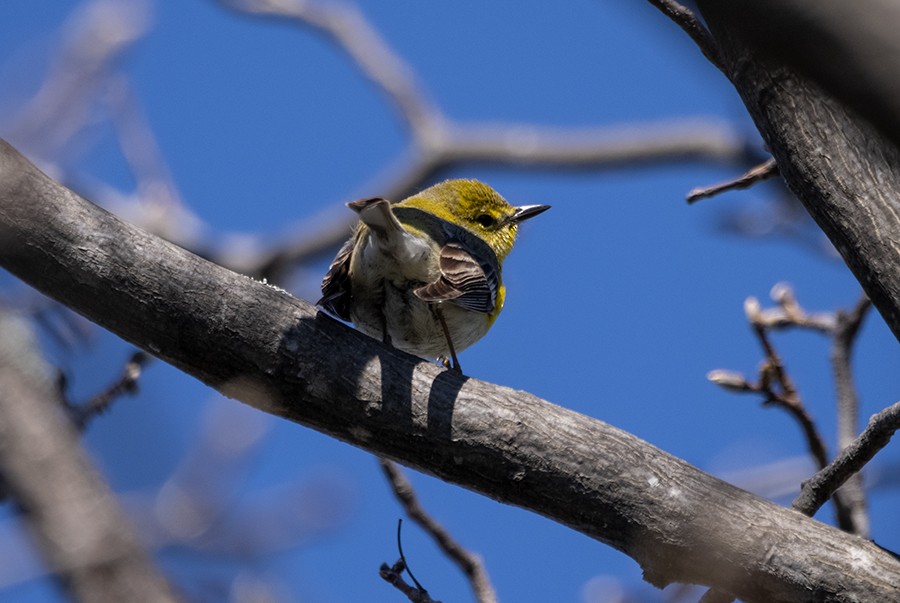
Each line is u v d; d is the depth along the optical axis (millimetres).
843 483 8289
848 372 10555
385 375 8266
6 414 5652
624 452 8102
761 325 10289
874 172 7629
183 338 8141
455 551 9266
